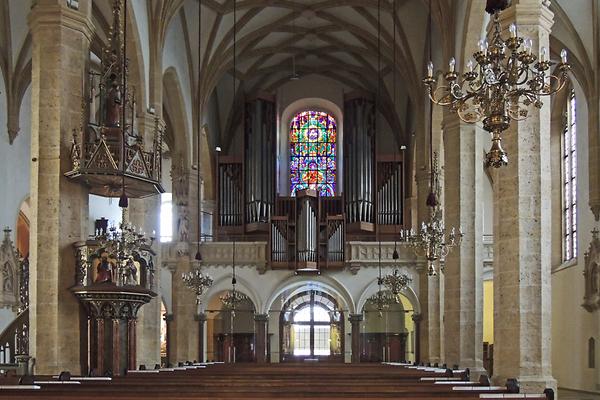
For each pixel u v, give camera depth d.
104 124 20.83
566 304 32.84
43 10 19.94
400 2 33.28
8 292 28.16
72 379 15.67
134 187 21.36
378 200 40.34
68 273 19.84
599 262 28.78
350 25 37.00
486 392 12.40
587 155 30.50
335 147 43.78
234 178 41.19
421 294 36.62
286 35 39.25
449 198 26.61
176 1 29.02
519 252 18.00
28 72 29.39
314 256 37.56
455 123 26.48
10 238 28.98
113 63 21.17
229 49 37.25
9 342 24.14
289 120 44.12
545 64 13.98
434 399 11.34
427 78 14.58
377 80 41.91
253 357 40.53
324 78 43.88
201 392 11.95
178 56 33.22
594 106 29.17
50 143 19.81
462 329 25.78
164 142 39.19
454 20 27.06
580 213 31.31
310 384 14.05
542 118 18.27
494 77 13.95
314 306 41.72
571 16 28.41
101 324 20.33
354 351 37.22
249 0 34.50
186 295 36.62
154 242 27.45
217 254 37.72
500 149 13.96
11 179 29.09
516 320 17.88
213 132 42.22
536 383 17.53
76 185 20.12
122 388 13.76
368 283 37.59
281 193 43.38
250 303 40.88
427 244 24.94
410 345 40.38
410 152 40.91
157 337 27.31
